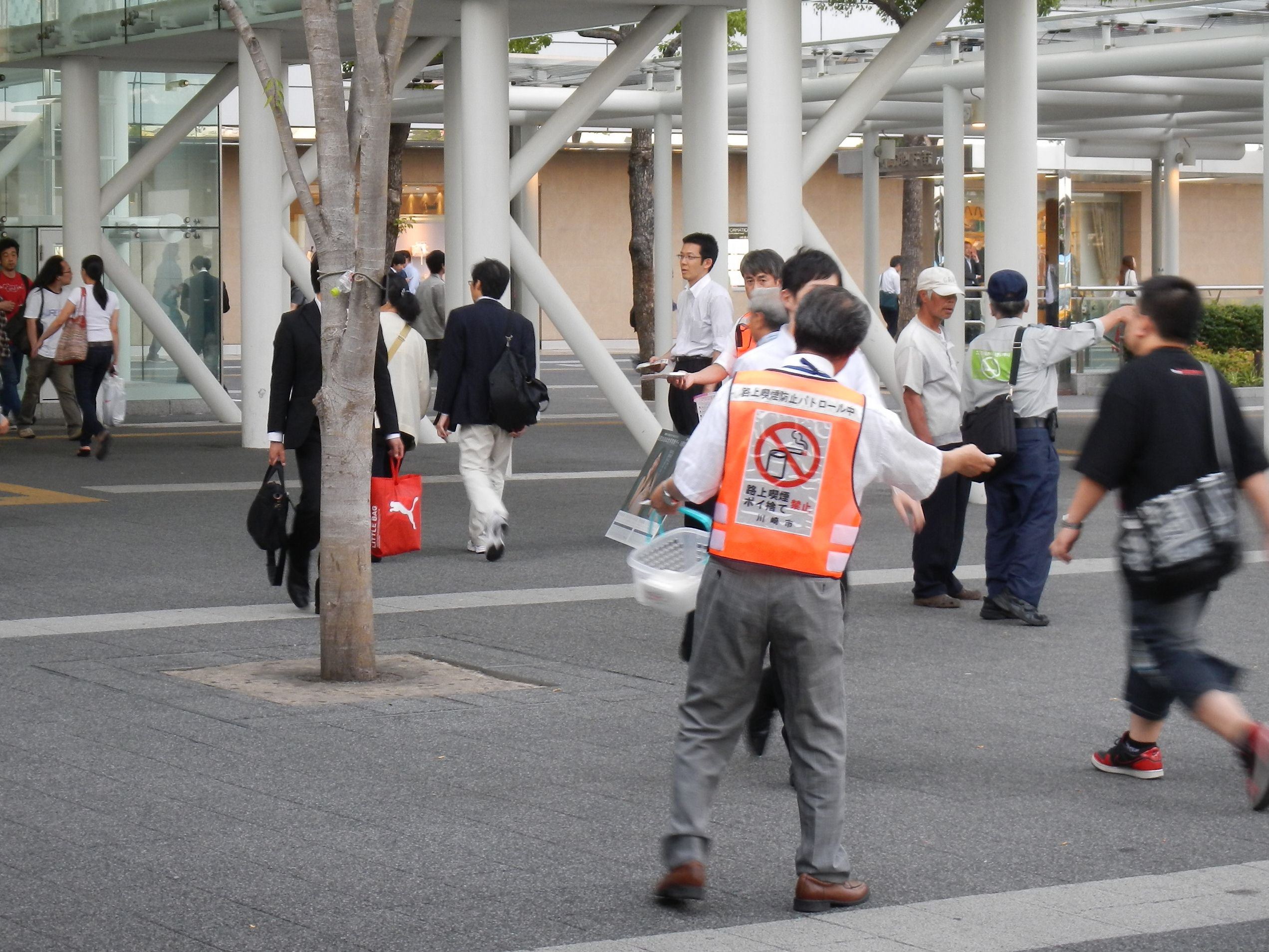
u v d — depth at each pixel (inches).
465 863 287.6
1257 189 2736.2
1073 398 1482.5
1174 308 327.0
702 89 959.6
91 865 284.7
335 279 425.7
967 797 331.3
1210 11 966.4
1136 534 323.6
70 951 245.9
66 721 381.4
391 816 313.7
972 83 1039.6
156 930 254.8
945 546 534.6
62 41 1097.4
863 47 1160.2
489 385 627.2
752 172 767.1
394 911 264.1
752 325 370.3
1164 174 1622.8
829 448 263.7
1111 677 439.2
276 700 404.8
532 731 377.4
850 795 332.5
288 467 930.1
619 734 374.6
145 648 463.2
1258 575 588.1
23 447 1026.1
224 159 2281.0
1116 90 1135.6
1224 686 315.9
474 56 871.1
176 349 1190.9
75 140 1125.1
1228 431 325.7
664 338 1298.0
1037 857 295.0
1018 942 252.8
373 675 429.4
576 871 284.4
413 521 565.0
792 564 263.3
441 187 2476.6
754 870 287.4
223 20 976.3
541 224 2613.2
